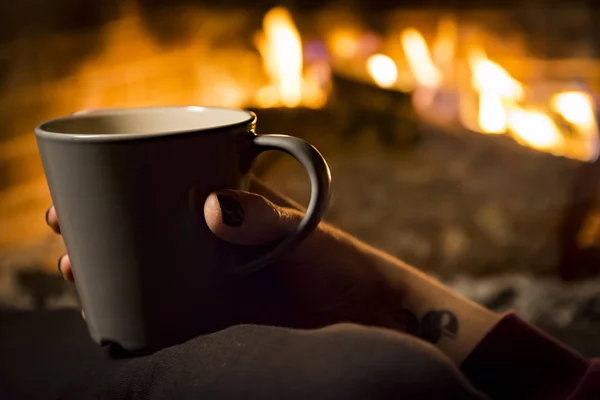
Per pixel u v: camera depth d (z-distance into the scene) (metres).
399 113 1.61
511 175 1.42
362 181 1.43
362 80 1.66
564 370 0.44
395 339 0.32
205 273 0.40
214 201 0.38
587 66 1.98
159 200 0.38
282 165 1.48
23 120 1.49
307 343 0.33
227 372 0.33
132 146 0.37
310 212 0.39
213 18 1.92
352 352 0.32
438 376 0.31
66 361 0.63
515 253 1.21
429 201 1.34
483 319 0.47
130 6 1.71
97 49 1.63
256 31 1.95
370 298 0.47
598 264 1.21
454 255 1.21
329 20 1.98
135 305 0.39
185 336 0.40
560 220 1.25
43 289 1.12
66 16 1.55
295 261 0.45
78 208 0.38
